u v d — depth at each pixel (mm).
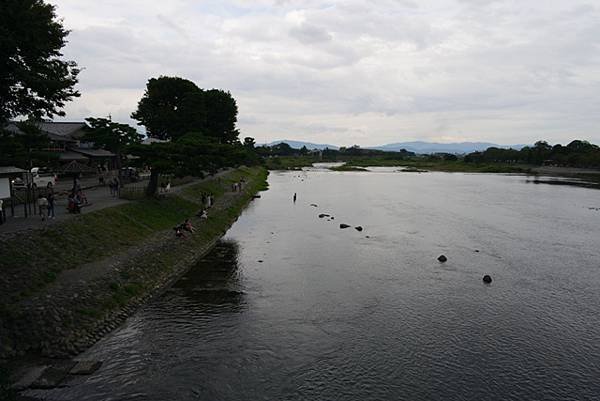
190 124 81938
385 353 21828
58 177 61375
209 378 19016
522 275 34875
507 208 72938
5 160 42031
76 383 17969
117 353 20656
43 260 25531
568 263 38562
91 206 38938
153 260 32469
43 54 23453
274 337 23203
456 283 32750
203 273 33781
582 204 78625
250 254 40000
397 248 43438
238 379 19078
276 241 45656
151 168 47312
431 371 20250
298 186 113000
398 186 115812
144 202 44531
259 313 26312
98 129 66125
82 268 26891
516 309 27844
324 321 25469
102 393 17422
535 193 98312
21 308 20734
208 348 21719
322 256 39844
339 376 19625
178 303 27391
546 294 30625
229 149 58406
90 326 22000
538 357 21750
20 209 36156
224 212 58125
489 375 20016
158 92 86312
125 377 18688
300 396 18016
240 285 31219
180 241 38875
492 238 48719
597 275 35125
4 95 23219
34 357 19266
